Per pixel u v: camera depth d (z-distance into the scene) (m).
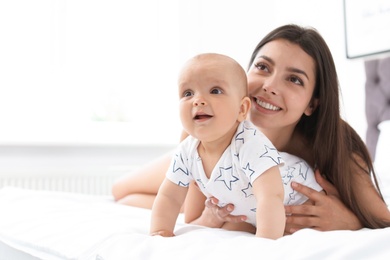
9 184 2.33
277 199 0.82
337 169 1.09
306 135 1.17
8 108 2.63
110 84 3.00
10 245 0.95
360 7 2.47
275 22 3.04
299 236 0.63
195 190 1.11
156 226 0.91
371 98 2.41
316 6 2.77
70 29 2.83
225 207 0.94
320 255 0.54
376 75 2.41
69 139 2.71
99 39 2.95
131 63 3.07
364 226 1.10
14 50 2.65
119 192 1.79
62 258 0.79
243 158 0.86
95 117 2.95
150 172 1.72
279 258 0.56
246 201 0.91
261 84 1.06
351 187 1.10
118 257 0.68
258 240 0.65
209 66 0.85
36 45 2.71
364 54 2.45
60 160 2.59
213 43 3.20
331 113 1.10
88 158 2.69
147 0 3.12
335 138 1.10
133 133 3.04
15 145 2.44
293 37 1.08
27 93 2.69
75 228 0.91
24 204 1.23
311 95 1.09
